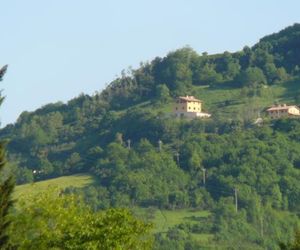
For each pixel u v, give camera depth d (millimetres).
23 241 110688
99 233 109250
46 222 115000
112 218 112250
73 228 112250
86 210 119375
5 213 110500
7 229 109188
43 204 115688
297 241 122625
